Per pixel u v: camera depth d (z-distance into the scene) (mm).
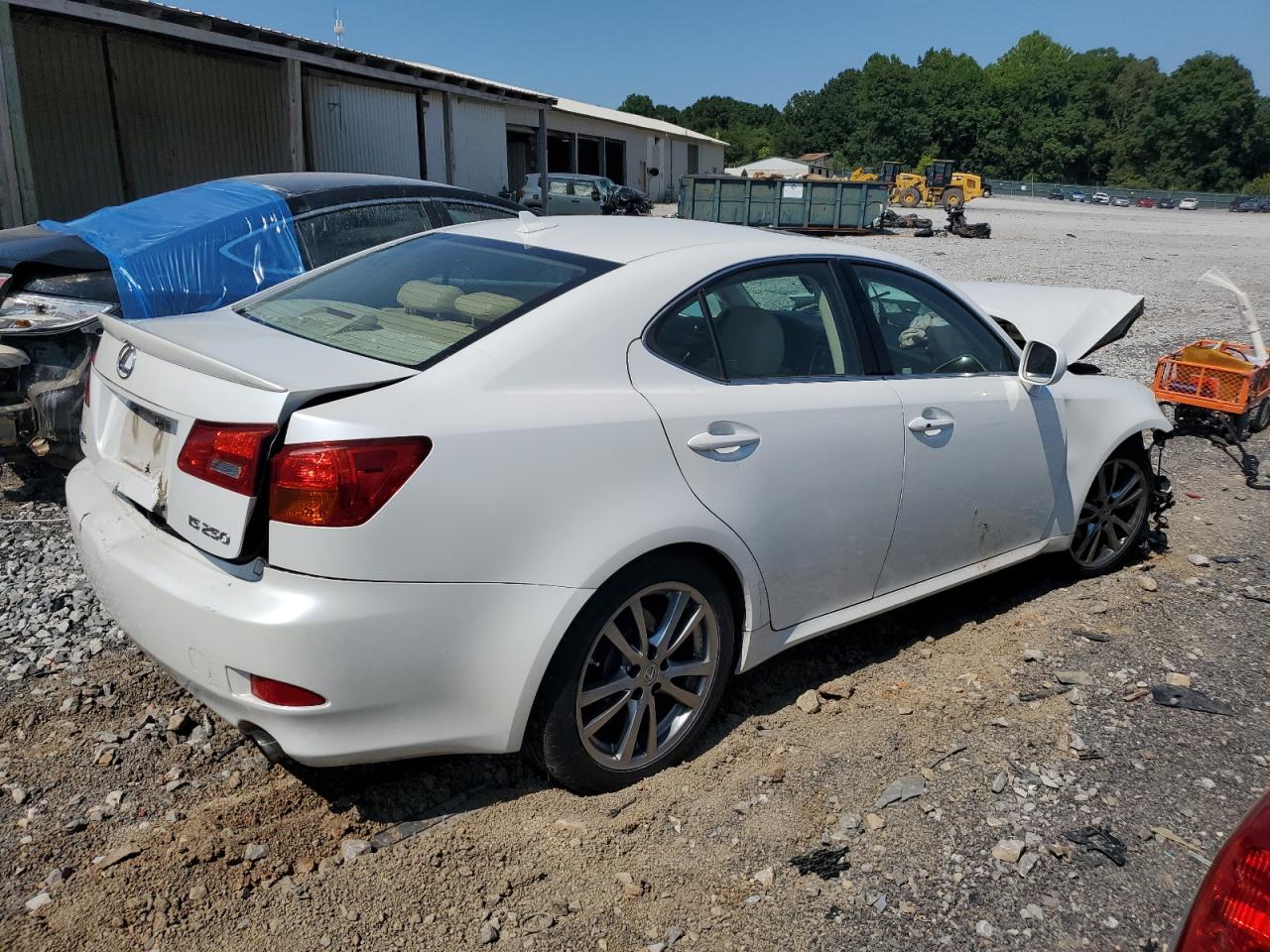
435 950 2236
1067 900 2461
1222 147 107625
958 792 2883
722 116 140750
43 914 2285
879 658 3748
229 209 5754
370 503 2211
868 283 3531
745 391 2980
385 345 2656
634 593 2678
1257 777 3016
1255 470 6312
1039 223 38750
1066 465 4121
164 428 2580
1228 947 1498
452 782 2855
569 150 43781
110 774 2814
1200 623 4113
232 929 2271
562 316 2678
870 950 2281
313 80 18484
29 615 3758
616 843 2607
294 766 2896
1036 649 3826
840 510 3188
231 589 2297
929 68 115812
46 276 4977
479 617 2389
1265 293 15375
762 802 2805
